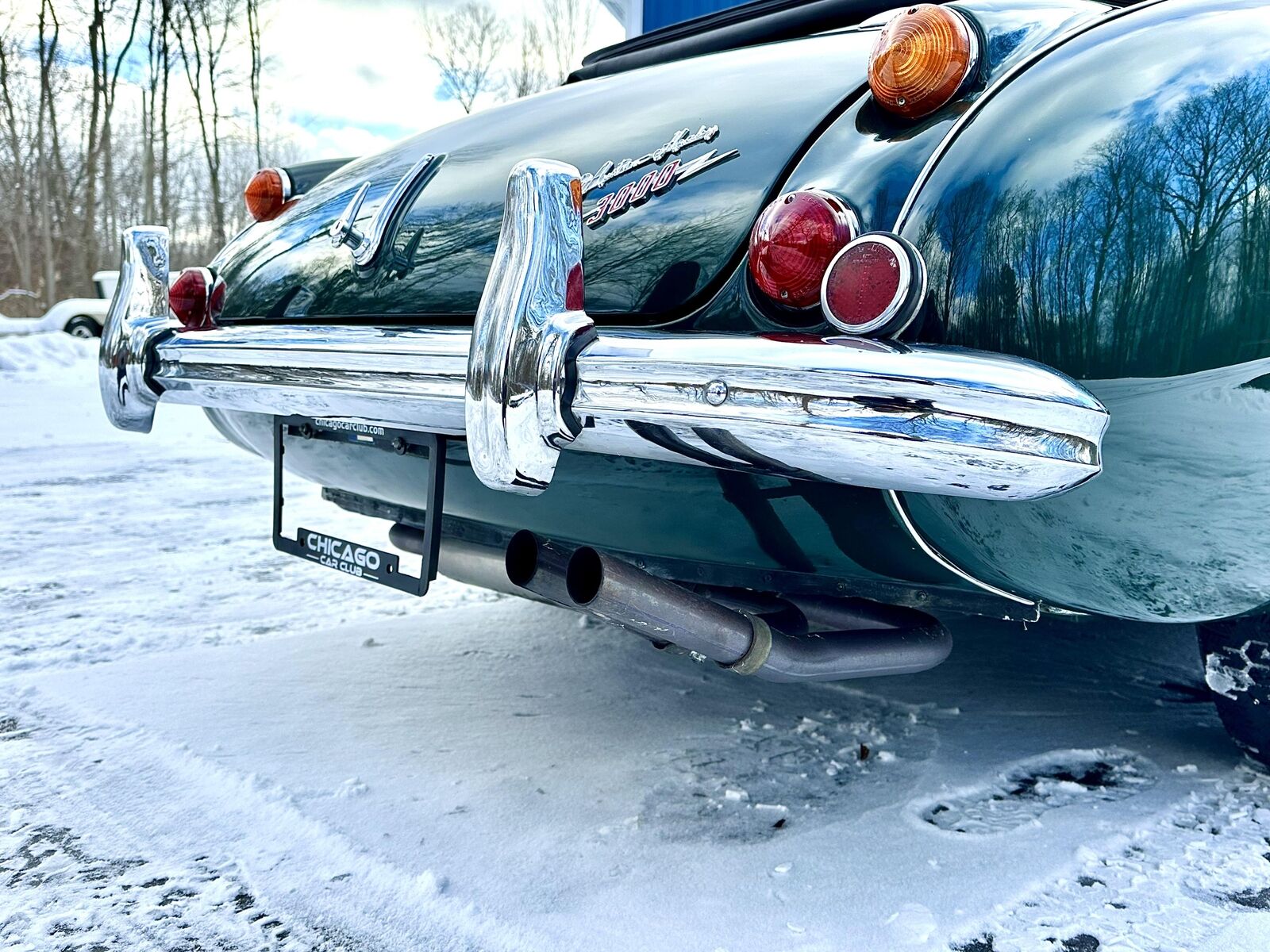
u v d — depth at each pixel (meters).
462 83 28.03
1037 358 1.35
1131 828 1.70
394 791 1.83
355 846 1.62
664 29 2.60
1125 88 1.39
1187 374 1.33
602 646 2.72
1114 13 1.55
